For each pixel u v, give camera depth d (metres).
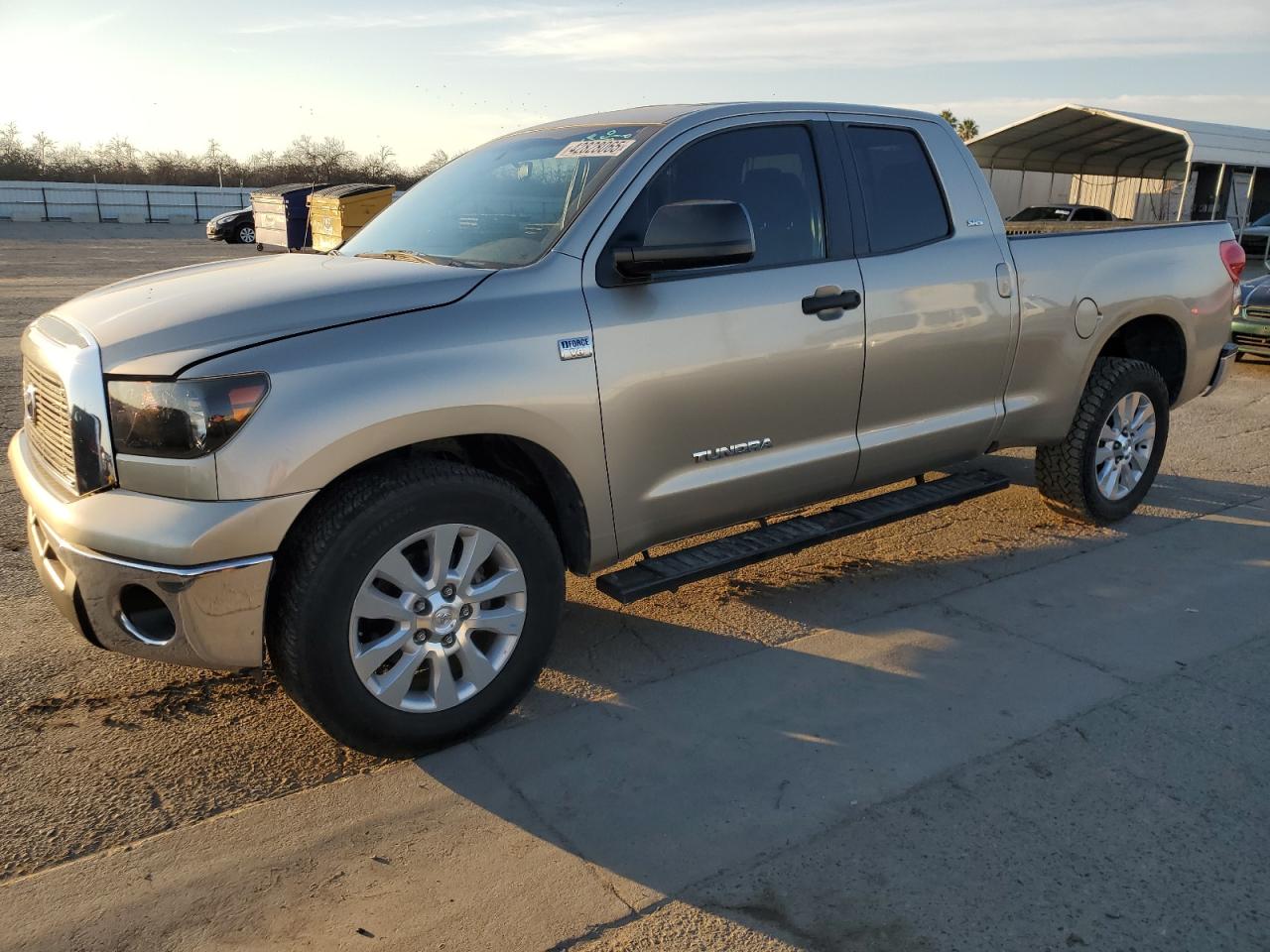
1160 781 2.90
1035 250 4.47
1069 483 4.91
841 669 3.62
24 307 13.98
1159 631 3.91
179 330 2.73
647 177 3.40
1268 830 2.68
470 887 2.48
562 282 3.17
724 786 2.90
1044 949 2.26
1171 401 5.36
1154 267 4.92
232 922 2.35
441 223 3.70
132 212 45.78
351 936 2.31
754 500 3.72
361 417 2.73
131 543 2.61
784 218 3.71
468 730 3.09
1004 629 3.94
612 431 3.25
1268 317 9.66
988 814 2.75
